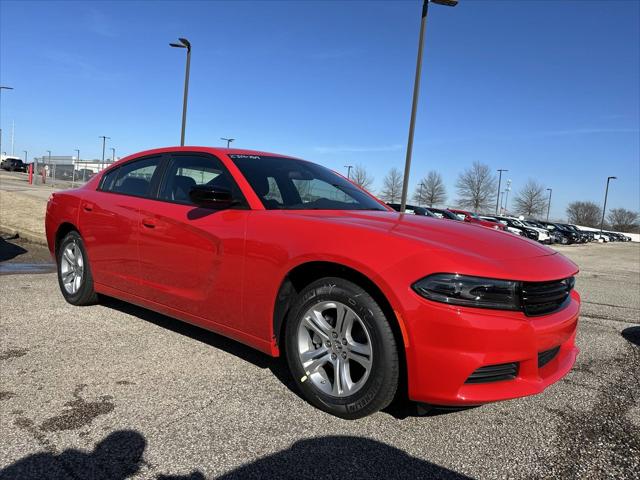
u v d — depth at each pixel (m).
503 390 2.43
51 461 2.22
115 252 4.14
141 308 4.83
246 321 3.12
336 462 2.31
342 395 2.69
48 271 6.68
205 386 3.08
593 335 5.01
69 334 3.96
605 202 64.00
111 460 2.25
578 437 2.68
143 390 2.99
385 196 57.81
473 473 2.29
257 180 3.48
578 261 17.56
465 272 2.38
